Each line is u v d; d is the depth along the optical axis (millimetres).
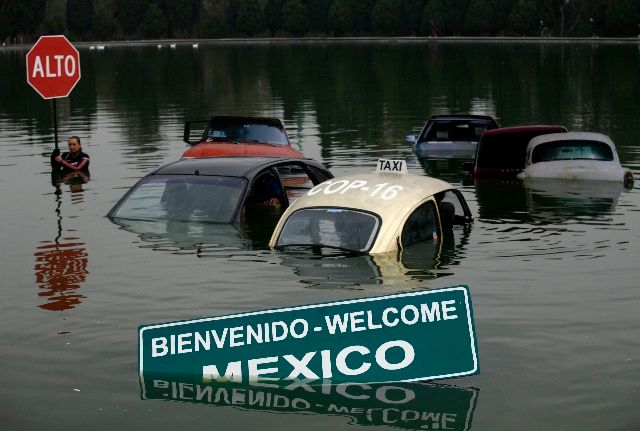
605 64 84250
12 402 8492
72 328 10500
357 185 15086
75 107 47094
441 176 23250
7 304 11469
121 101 51062
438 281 12273
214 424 8000
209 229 15719
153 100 51688
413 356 9281
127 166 25141
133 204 17078
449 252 14070
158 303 11375
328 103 48000
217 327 10258
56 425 8000
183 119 39938
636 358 9328
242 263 13344
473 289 11938
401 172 15750
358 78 70125
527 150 22469
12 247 14719
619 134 32344
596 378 8820
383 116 40500
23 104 49250
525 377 8875
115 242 14938
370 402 8406
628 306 11133
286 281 12250
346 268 12945
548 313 10875
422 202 14773
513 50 119000
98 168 24734
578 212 17766
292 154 23125
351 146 29688
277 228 14562
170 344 9938
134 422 8055
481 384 8734
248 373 9141
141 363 9422
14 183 22016
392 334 9695
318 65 91562
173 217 16500
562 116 39656
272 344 9758
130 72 84500
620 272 12836
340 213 14367
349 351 9391
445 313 9859
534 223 16672
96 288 12148
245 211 17344
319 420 8039
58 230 16047
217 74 79438
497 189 20891
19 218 17297
